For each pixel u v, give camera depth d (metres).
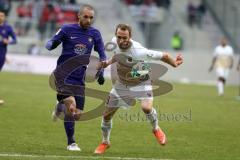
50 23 126.69
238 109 70.06
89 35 37.25
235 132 49.72
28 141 40.56
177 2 144.38
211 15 144.38
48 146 38.78
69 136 37.47
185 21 141.88
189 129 50.56
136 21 138.12
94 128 48.59
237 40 141.00
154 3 142.12
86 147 39.44
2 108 59.38
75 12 129.50
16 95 73.44
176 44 133.62
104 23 136.75
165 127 51.16
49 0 132.62
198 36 140.38
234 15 142.25
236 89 113.56
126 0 141.50
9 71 121.81
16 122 50.00
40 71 124.06
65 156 34.78
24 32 127.81
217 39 141.62
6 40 66.50
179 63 35.09
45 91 81.25
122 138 44.09
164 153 38.00
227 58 94.06
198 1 146.00
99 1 140.00
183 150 39.56
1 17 65.06
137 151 38.41
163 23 139.00
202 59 131.62
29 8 130.38
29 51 125.00
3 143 39.09
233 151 39.84
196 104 73.75
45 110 59.47
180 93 91.75
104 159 34.19
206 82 130.62
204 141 44.16
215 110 67.75
